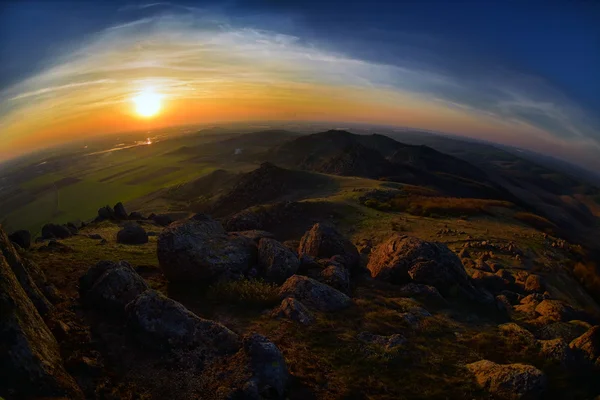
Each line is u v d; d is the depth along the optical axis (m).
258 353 11.72
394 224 46.28
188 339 12.73
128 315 13.57
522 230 46.88
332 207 54.62
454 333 17.27
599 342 15.09
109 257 24.75
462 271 24.03
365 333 15.73
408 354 14.56
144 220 53.19
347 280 22.12
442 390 12.51
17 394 8.88
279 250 22.94
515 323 19.44
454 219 51.25
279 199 85.38
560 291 28.64
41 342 10.48
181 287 19.56
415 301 20.62
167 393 10.83
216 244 22.22
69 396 9.52
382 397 11.85
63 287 16.72
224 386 10.86
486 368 13.62
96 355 11.82
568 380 13.60
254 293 18.48
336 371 12.91
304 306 17.34
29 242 25.86
